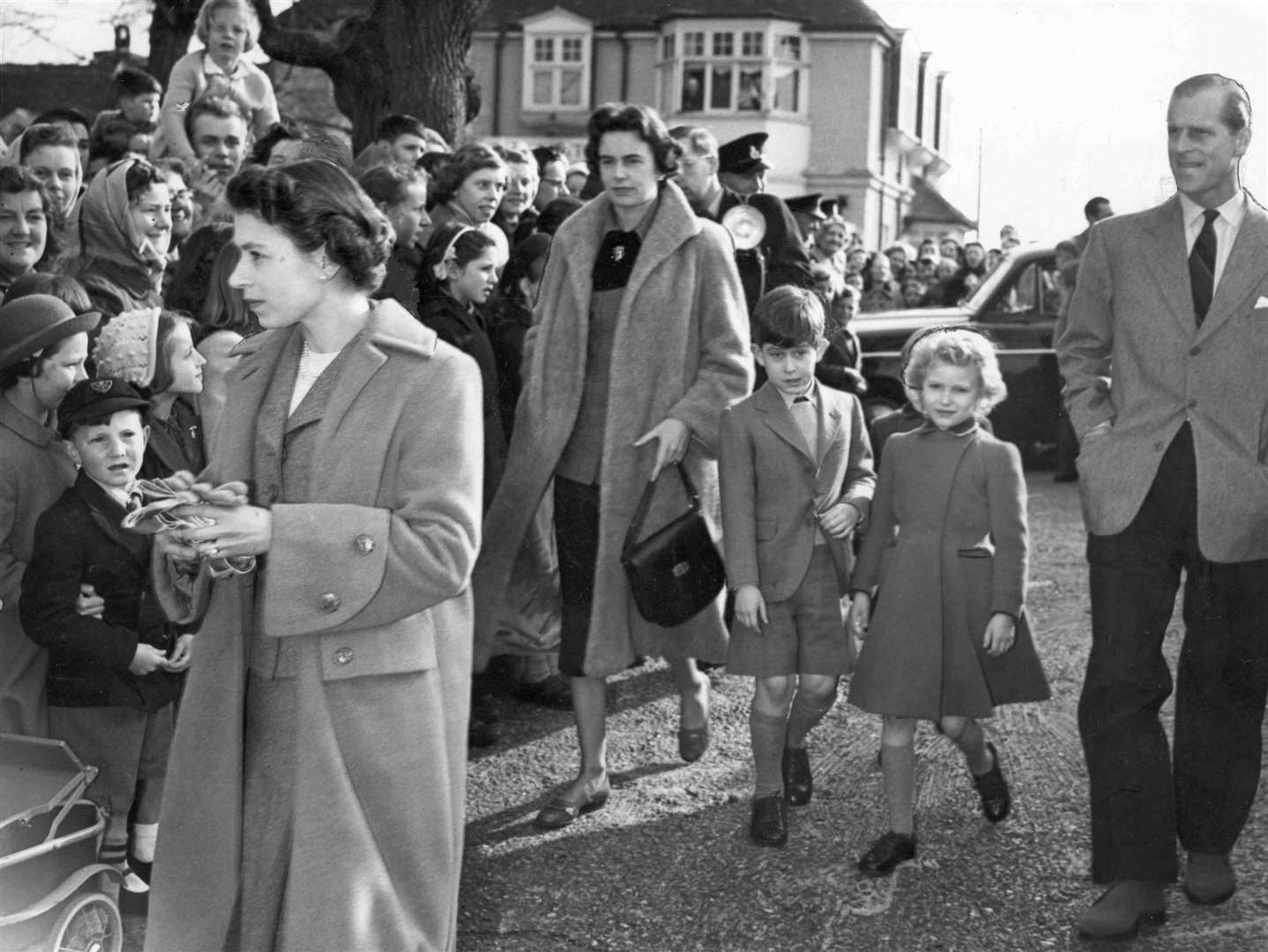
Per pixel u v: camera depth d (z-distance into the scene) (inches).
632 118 166.7
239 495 96.2
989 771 166.9
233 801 99.4
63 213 215.3
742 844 162.7
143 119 284.5
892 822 156.5
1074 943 139.3
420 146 272.8
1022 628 157.5
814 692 170.1
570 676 169.6
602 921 144.0
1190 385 141.5
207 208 237.5
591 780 171.6
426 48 399.2
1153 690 141.1
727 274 173.6
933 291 528.7
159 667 139.7
